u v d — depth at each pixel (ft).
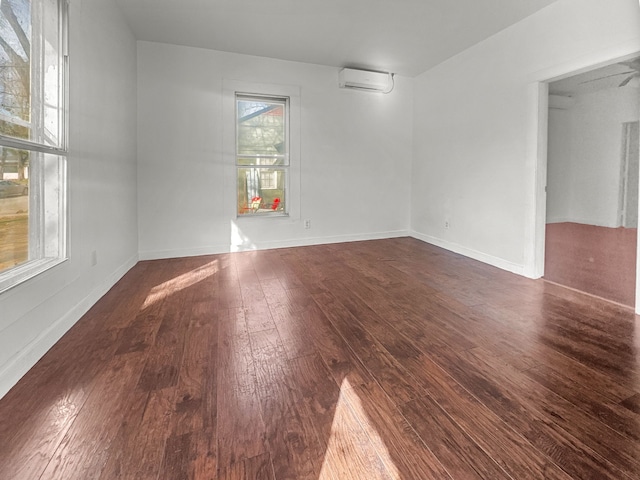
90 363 5.49
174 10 10.27
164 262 12.46
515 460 3.58
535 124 10.16
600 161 20.31
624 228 19.34
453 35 11.75
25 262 6.00
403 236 17.49
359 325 7.08
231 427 4.06
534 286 9.68
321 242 15.83
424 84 15.81
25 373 5.14
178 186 13.17
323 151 15.42
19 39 5.61
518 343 6.26
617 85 18.70
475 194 12.82
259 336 6.56
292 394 4.73
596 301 8.46
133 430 3.99
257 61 13.88
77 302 7.22
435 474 3.41
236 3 9.87
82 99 7.43
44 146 5.76
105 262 9.00
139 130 12.48
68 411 4.31
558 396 4.67
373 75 15.35
